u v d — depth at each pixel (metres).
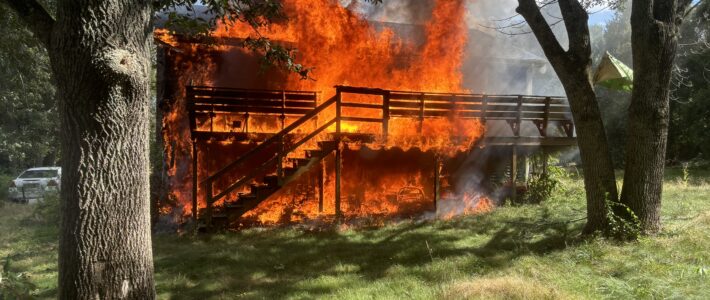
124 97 4.07
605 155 8.56
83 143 3.97
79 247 3.99
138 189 4.23
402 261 8.13
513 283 6.03
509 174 14.34
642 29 8.18
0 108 28.14
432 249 8.77
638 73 8.36
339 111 11.16
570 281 6.30
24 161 33.75
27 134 31.78
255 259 8.45
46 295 6.57
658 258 6.95
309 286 6.79
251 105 11.53
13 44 12.64
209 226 10.59
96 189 4.00
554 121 13.66
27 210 16.53
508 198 13.47
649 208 8.30
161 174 13.00
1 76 22.88
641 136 8.34
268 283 7.07
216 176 10.61
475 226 10.91
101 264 4.02
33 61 19.05
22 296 4.47
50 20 4.14
